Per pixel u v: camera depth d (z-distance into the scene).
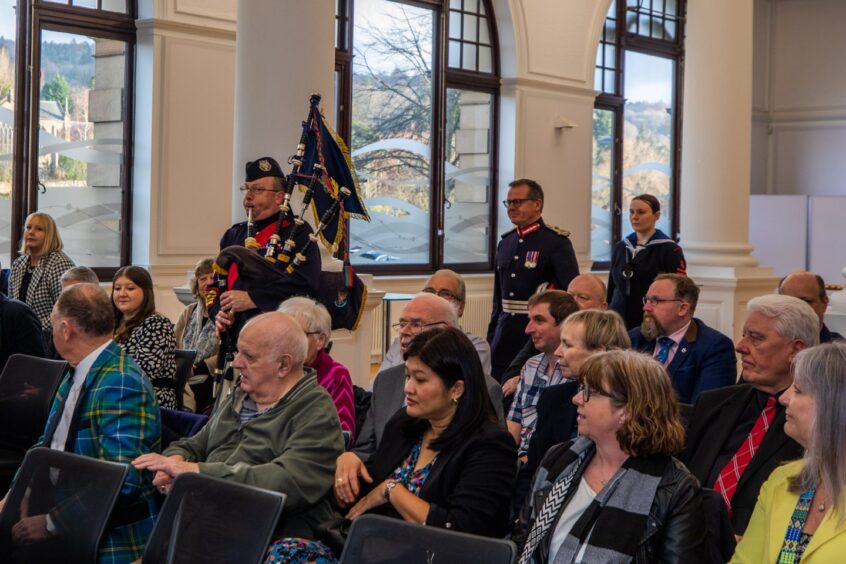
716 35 8.31
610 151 12.32
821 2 14.32
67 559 3.04
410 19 10.39
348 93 9.88
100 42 8.25
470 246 11.08
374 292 6.53
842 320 6.47
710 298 8.28
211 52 8.58
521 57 11.02
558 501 2.63
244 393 3.41
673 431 2.52
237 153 5.42
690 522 2.46
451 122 10.81
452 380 2.99
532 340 4.28
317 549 2.95
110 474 3.06
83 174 8.21
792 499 2.36
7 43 7.82
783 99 14.61
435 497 2.95
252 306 3.94
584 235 11.81
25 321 5.20
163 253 8.39
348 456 3.14
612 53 12.27
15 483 3.22
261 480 3.05
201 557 2.78
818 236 13.40
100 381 3.46
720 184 8.35
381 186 10.26
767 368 3.13
